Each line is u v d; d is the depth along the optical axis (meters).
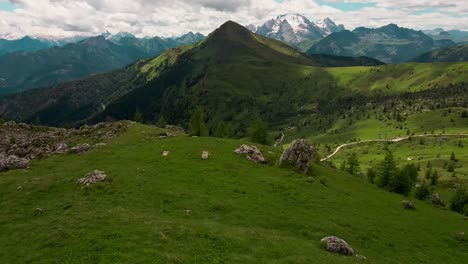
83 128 135.50
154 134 105.25
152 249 31.23
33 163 75.62
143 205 48.12
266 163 79.69
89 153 81.00
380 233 51.66
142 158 74.12
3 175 65.44
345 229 49.41
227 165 70.88
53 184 56.69
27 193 52.97
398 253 46.28
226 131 142.75
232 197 54.56
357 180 98.25
